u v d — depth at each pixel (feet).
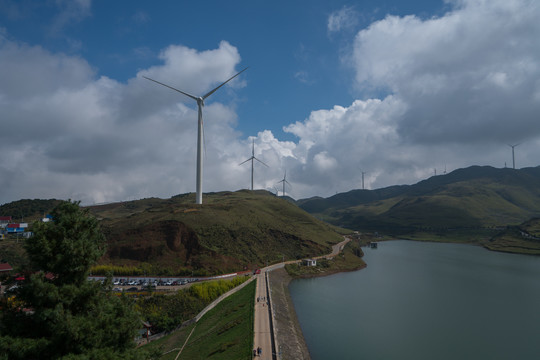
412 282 437.17
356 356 216.33
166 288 325.62
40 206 635.66
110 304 86.58
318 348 228.02
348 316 296.30
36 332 78.48
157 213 545.03
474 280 448.24
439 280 448.24
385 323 278.46
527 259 627.87
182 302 288.10
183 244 447.42
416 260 625.00
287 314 281.54
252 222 577.02
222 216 543.80
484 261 607.78
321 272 484.33
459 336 250.57
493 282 435.53
